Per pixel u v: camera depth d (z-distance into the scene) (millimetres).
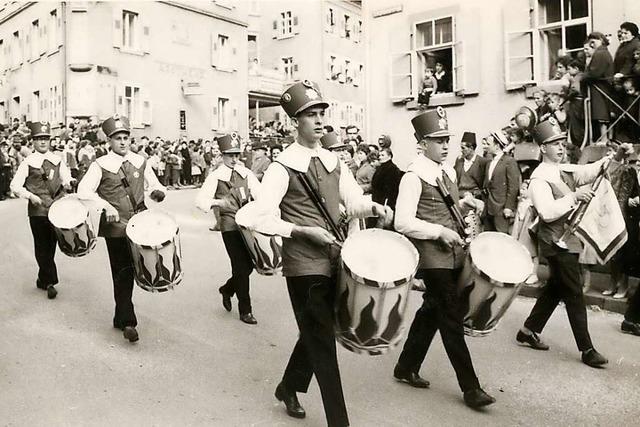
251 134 29375
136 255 5168
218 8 30469
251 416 4004
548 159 5203
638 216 6504
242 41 31734
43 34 28188
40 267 7160
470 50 11016
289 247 3672
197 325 6141
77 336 5668
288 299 7301
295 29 35125
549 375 4773
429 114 4281
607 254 5738
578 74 9023
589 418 3992
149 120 27797
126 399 4258
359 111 37156
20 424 3834
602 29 9555
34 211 7070
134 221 5371
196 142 25797
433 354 5289
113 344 5469
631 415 4031
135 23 27484
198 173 24672
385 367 4969
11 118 30219
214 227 12711
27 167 7074
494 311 4066
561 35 10273
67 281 7969
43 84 28156
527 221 5551
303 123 3748
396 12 12070
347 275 3391
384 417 3992
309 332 3547
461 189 8266
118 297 5551
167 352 5289
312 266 3584
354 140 12664
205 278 8320
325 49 34969
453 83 11297
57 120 27172
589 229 5785
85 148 19984
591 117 8711
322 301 3564
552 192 5094
